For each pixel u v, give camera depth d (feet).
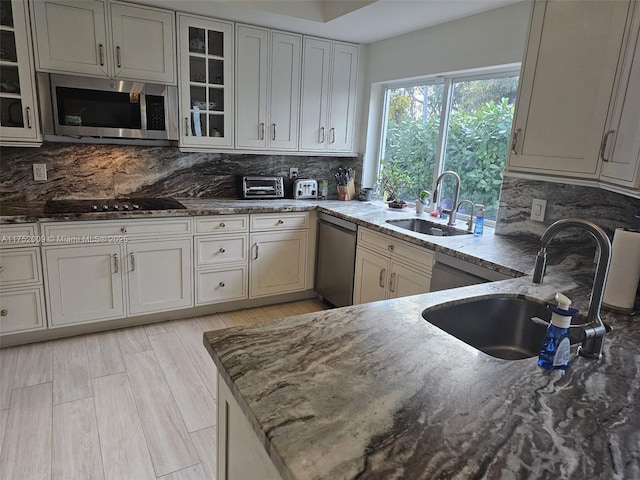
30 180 9.84
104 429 6.75
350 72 12.46
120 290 9.72
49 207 9.33
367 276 10.24
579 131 6.05
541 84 6.59
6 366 8.34
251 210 10.88
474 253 7.45
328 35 11.56
